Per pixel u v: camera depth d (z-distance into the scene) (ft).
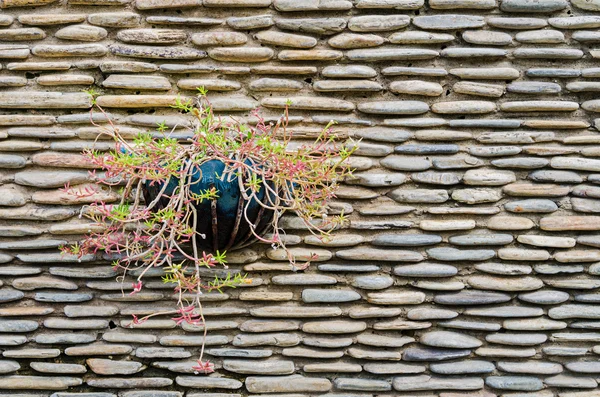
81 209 7.55
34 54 7.75
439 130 7.88
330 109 7.87
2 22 7.72
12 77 7.76
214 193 6.37
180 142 7.79
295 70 7.81
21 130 7.72
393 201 7.88
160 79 7.80
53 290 7.70
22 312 7.60
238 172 6.48
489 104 7.86
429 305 7.83
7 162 7.68
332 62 7.89
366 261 7.82
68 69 7.80
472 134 7.90
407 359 7.74
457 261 7.84
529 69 7.87
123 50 7.73
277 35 7.80
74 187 7.73
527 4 7.80
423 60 7.91
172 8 7.81
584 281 7.79
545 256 7.79
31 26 7.79
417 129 7.91
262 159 6.66
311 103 7.82
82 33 7.75
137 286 6.49
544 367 7.74
